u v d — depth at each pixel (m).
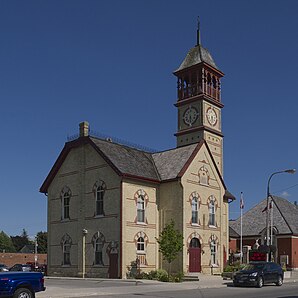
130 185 40.22
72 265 42.53
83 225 42.16
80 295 24.19
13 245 130.12
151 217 41.72
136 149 45.62
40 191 46.78
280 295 24.77
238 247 65.56
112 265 39.03
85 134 43.66
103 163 41.44
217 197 45.78
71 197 44.03
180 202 41.38
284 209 64.81
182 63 57.97
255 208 67.88
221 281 36.53
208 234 43.97
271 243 55.75
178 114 57.41
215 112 56.84
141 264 39.91
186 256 40.97
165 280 36.12
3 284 18.58
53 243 44.94
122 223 38.88
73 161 44.50
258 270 32.56
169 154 45.53
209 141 55.06
